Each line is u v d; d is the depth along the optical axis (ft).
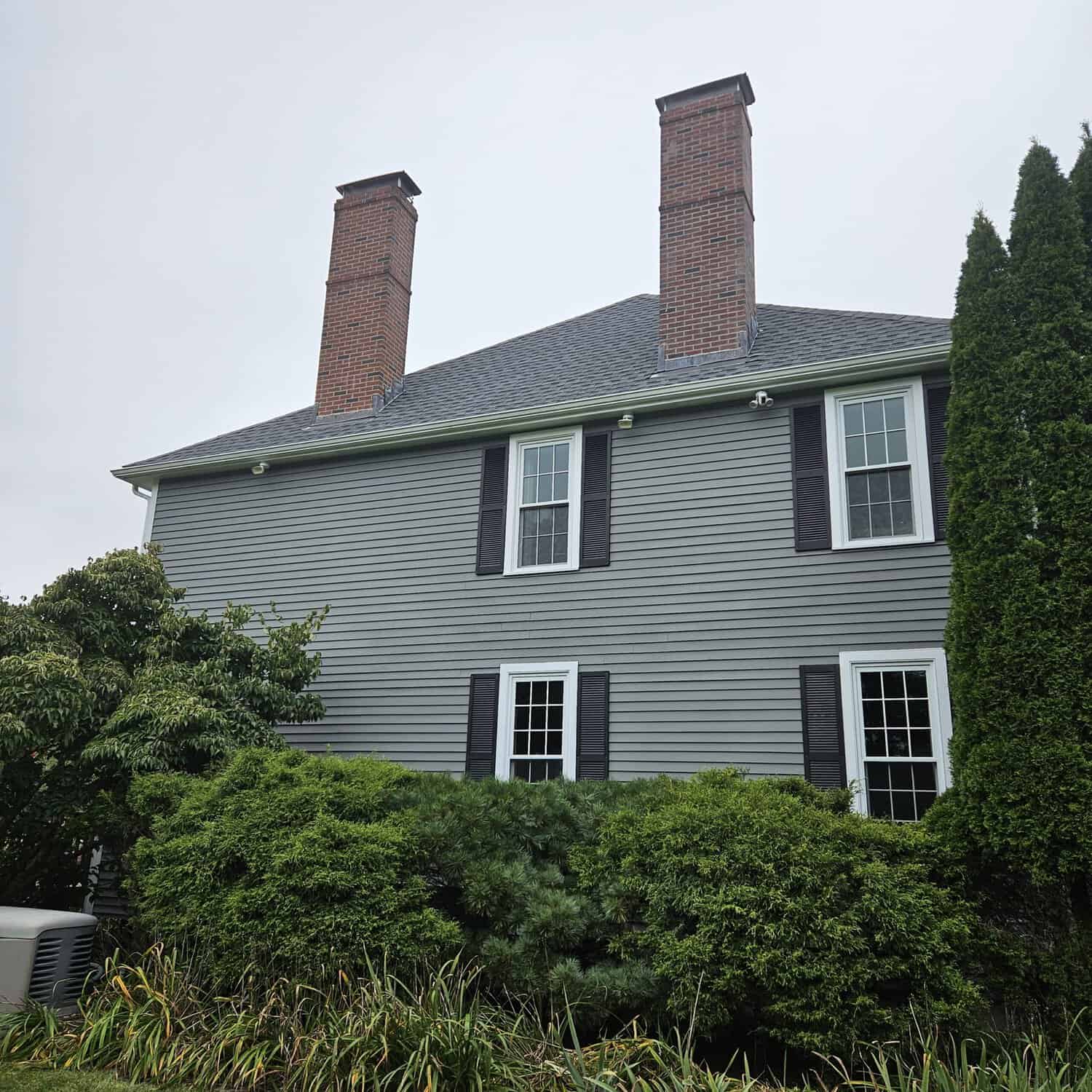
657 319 40.27
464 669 31.99
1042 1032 14.52
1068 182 20.30
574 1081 13.16
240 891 17.63
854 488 27.66
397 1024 14.42
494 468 33.73
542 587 31.48
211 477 39.91
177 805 21.34
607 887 17.21
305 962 16.47
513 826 19.53
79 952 19.66
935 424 26.81
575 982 15.80
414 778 21.21
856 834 16.11
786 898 14.97
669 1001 14.99
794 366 28.48
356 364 40.19
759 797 17.39
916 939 14.52
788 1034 14.28
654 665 28.84
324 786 19.38
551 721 30.07
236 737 25.77
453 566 33.40
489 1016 15.74
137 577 28.73
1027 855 15.99
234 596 37.47
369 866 17.35
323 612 34.60
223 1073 15.01
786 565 27.78
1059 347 18.63
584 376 35.63
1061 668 16.55
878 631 26.00
